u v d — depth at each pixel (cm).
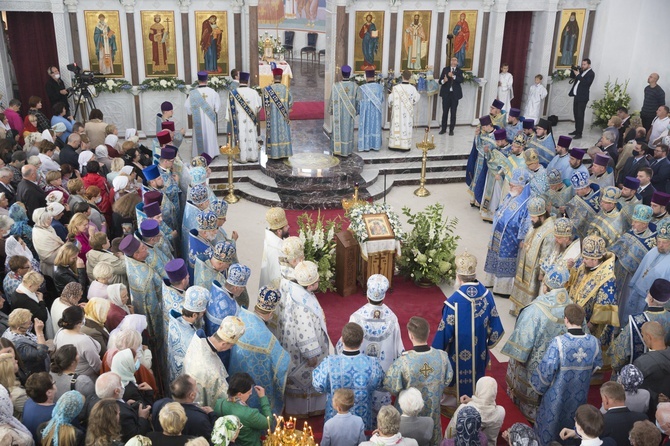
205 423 502
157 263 718
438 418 600
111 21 1563
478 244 1209
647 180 1046
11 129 1275
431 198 1436
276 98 1440
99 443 457
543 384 635
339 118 1492
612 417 538
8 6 1486
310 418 729
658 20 1638
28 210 911
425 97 1791
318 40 2692
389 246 973
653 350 620
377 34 1688
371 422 601
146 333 643
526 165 1132
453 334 679
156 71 1630
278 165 1463
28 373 588
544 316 674
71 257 745
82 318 602
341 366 569
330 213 1348
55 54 1627
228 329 548
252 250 1170
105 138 1241
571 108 1889
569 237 807
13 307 678
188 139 1675
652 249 788
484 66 1783
